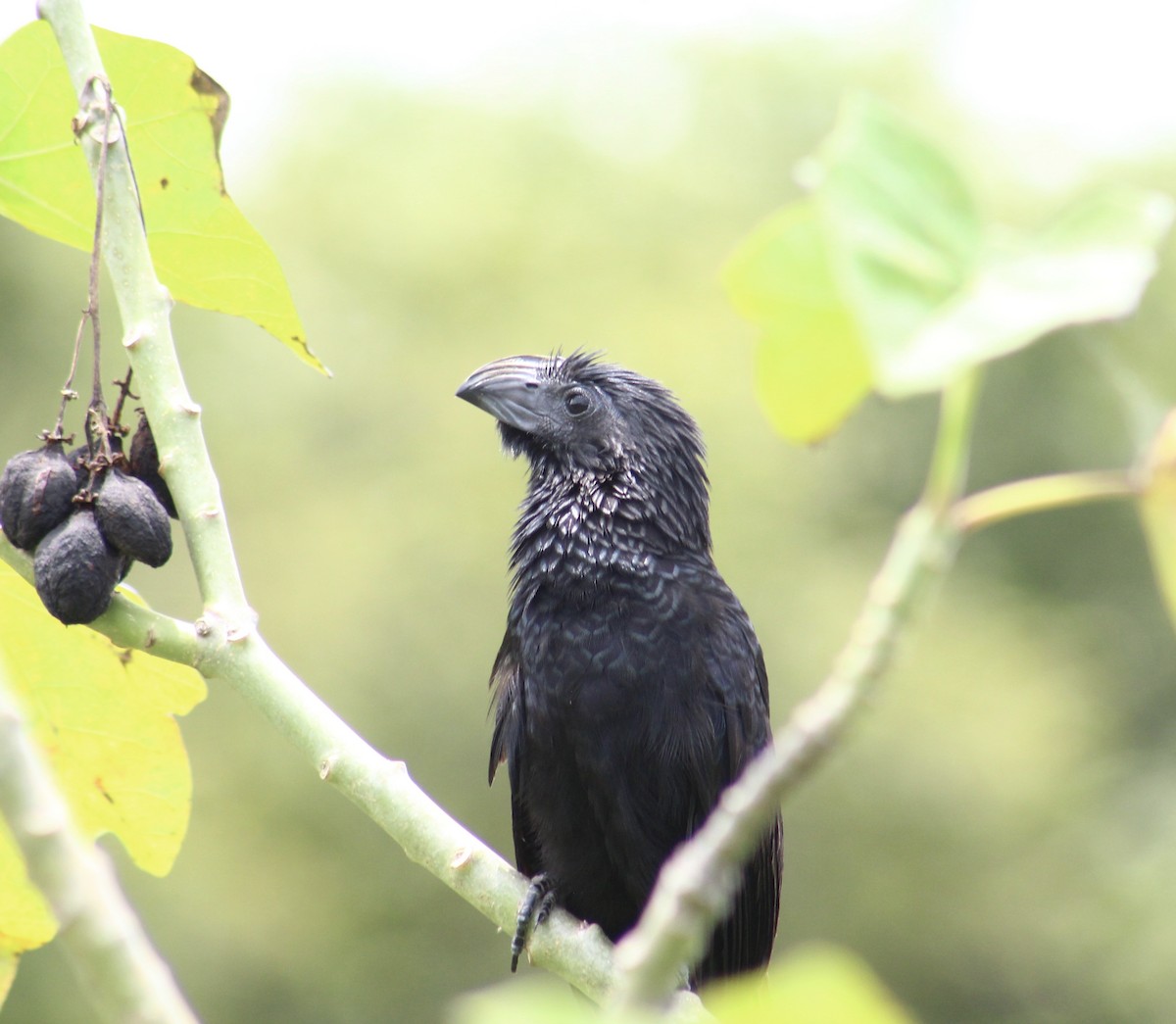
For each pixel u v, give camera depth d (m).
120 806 3.33
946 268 1.27
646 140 25.98
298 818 16.88
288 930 16.08
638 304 22.03
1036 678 20.83
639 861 4.86
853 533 22.16
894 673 1.52
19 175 3.23
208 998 15.52
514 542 5.36
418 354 20.77
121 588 3.07
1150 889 18.80
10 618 3.14
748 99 26.34
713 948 5.26
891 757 18.31
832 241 1.28
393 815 2.92
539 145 24.16
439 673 17.67
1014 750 19.03
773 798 1.53
